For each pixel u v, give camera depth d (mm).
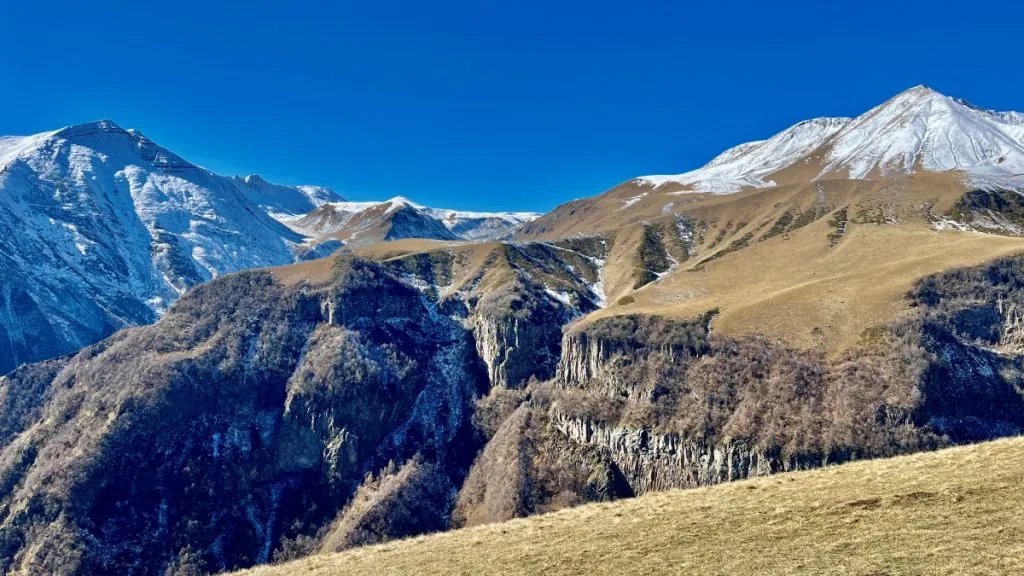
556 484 184875
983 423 152250
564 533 49438
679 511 48844
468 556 48250
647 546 42500
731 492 51375
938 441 143750
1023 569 29656
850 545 36000
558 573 41156
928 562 32188
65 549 182375
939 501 39188
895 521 37875
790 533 39625
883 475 46750
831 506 42594
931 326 165750
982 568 30484
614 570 39688
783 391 162875
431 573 45719
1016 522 34156
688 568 37656
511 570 43312
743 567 36094
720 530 42688
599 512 53906
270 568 57625
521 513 175500
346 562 53719
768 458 148750
